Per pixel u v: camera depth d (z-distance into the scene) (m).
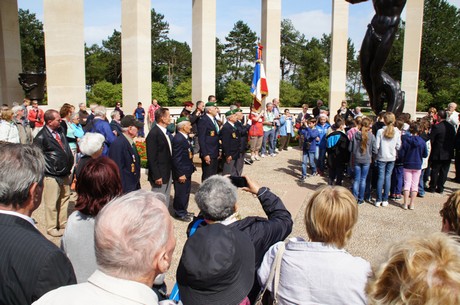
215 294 1.93
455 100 42.66
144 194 1.64
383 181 8.38
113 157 5.66
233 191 2.73
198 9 20.03
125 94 17.66
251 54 69.00
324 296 2.13
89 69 54.66
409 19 21.20
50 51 14.02
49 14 13.89
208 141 8.46
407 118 9.70
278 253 2.37
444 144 9.48
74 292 1.38
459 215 2.38
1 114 8.60
